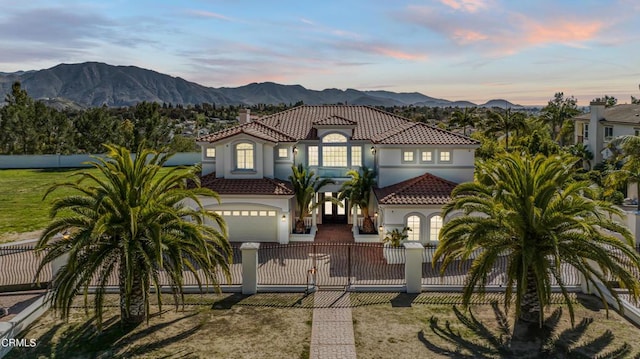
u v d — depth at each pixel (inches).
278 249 1097.4
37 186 1907.0
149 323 698.8
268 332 673.0
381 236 1103.6
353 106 1515.7
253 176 1202.0
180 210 719.7
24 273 902.4
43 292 828.0
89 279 624.1
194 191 721.6
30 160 2471.7
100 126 2812.5
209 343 641.0
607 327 678.5
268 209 1147.3
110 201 652.1
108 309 749.9
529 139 2095.2
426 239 1056.8
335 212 1337.4
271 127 1325.0
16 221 1334.9
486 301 775.1
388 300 784.3
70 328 684.7
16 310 753.6
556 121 2984.7
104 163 681.6
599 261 637.9
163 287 832.9
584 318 708.0
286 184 1204.5
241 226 1159.0
